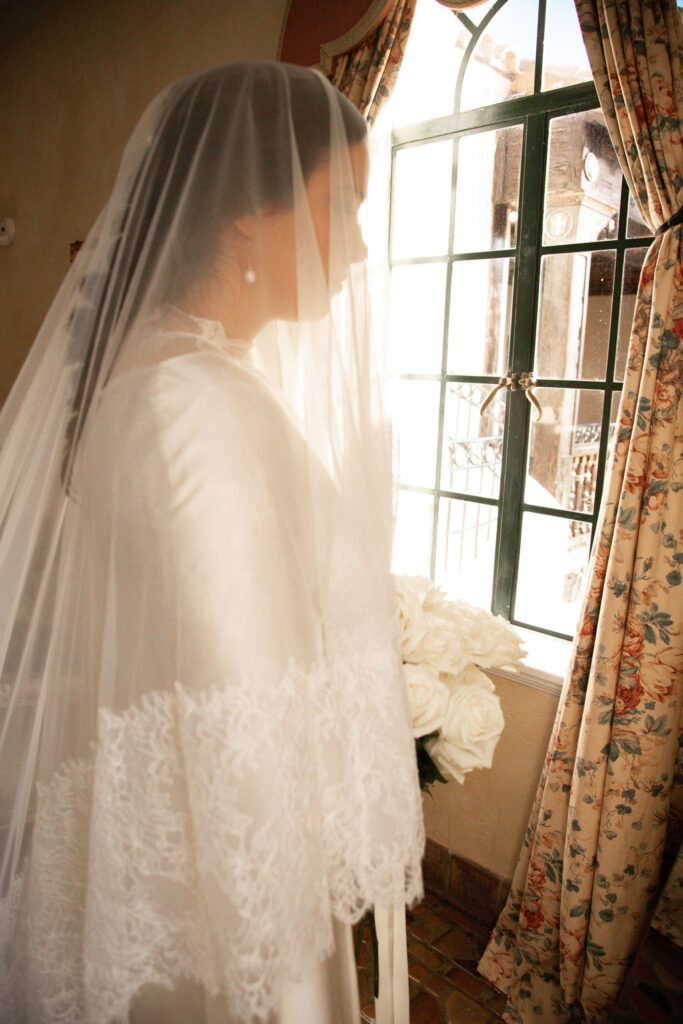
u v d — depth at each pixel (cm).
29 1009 64
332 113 66
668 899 154
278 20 248
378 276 86
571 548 340
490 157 256
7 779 70
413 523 273
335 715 58
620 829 167
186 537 53
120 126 318
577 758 174
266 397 62
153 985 62
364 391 69
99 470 58
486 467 344
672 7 156
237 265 65
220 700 51
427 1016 190
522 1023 186
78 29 331
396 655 64
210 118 65
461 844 228
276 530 56
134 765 56
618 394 215
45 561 72
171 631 54
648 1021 137
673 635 161
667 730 164
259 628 52
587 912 174
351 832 60
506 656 102
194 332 62
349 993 69
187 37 282
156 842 56
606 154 247
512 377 230
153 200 69
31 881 64
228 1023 59
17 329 391
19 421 79
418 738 93
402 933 90
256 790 51
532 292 223
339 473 65
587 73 215
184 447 55
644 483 164
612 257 317
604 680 168
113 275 69
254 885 51
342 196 67
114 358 66
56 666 64
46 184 361
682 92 157
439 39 243
